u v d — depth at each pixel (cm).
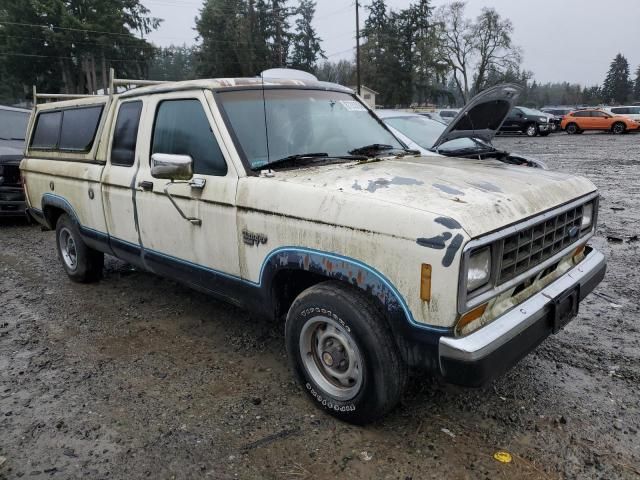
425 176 309
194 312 485
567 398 330
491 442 289
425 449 284
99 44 4566
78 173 498
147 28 5194
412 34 6606
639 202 971
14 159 838
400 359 278
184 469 274
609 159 1692
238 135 347
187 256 384
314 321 304
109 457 285
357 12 4847
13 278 602
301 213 293
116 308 500
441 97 6950
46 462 282
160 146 401
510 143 2464
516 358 263
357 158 370
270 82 393
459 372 242
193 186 358
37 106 607
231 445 292
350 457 279
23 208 852
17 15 4531
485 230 246
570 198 316
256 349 408
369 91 5850
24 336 441
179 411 326
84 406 334
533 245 285
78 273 557
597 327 434
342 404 302
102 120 473
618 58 9769
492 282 257
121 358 398
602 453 278
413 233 247
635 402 325
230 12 6028
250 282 338
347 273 275
